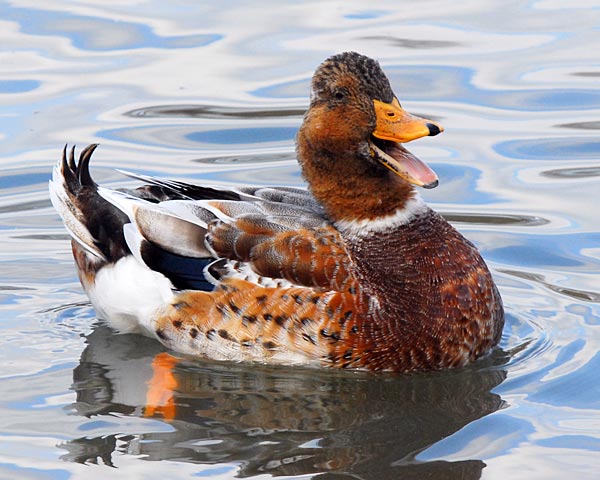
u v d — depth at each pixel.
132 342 13.95
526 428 11.84
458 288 13.16
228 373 13.15
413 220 13.30
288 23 23.23
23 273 15.75
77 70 21.45
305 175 13.42
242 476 10.91
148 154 18.78
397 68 21.38
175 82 21.05
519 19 23.36
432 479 10.90
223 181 17.89
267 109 20.11
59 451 11.44
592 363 13.23
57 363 13.42
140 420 12.11
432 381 13.02
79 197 14.06
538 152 18.86
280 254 12.91
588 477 10.87
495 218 16.98
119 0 24.42
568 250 16.08
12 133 19.39
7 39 22.62
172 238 13.31
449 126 19.64
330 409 12.35
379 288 12.97
